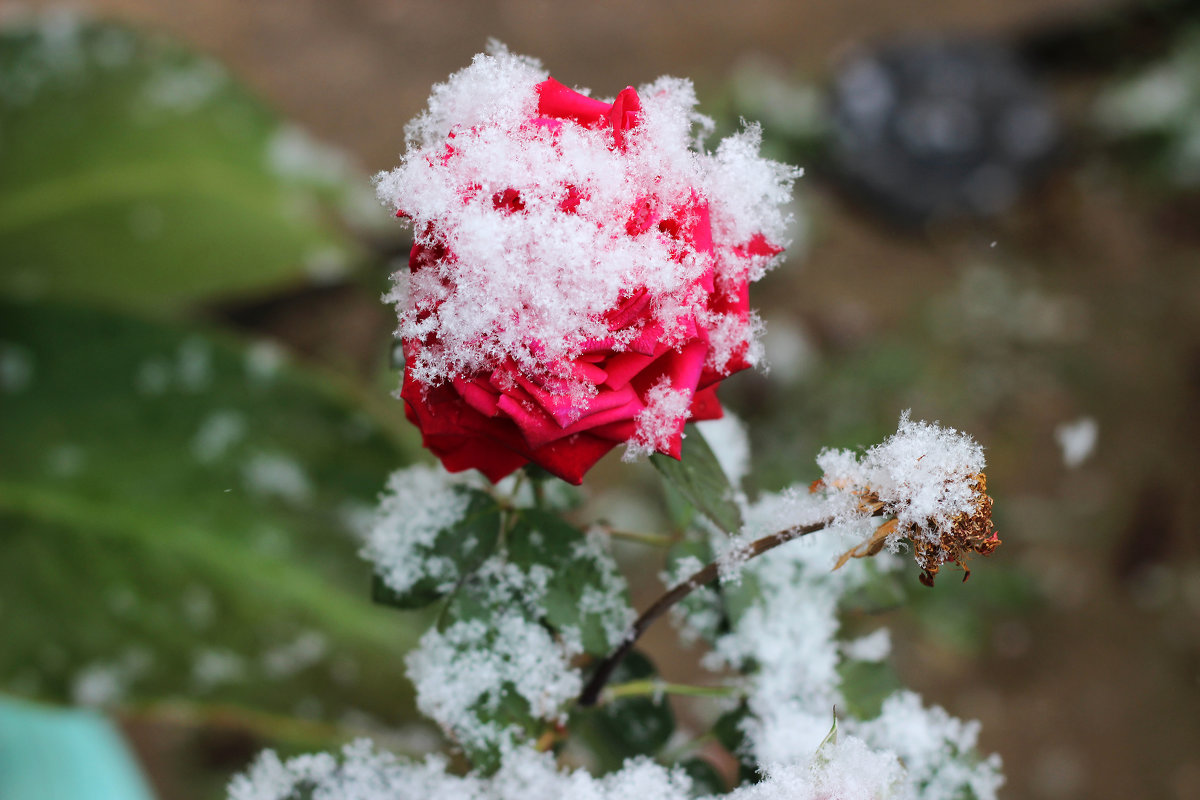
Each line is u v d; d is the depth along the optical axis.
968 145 2.13
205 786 1.39
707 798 0.62
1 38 1.15
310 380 0.90
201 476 0.86
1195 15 2.30
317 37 1.91
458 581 0.62
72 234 1.11
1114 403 1.96
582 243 0.56
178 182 1.16
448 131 0.58
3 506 0.83
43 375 0.88
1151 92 2.22
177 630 0.81
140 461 0.86
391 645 0.83
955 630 1.62
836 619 0.65
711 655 0.65
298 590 0.83
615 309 0.56
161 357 0.90
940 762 0.63
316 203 1.25
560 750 0.63
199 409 0.88
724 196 0.58
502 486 0.65
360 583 0.85
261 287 1.17
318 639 0.82
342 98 1.87
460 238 0.56
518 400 0.57
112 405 0.88
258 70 1.86
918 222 2.11
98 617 0.80
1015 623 1.72
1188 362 2.01
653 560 1.60
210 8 1.88
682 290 0.57
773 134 2.06
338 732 0.79
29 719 0.86
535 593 0.62
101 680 0.79
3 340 0.89
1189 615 1.76
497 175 0.56
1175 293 2.09
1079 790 1.62
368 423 0.89
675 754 0.64
